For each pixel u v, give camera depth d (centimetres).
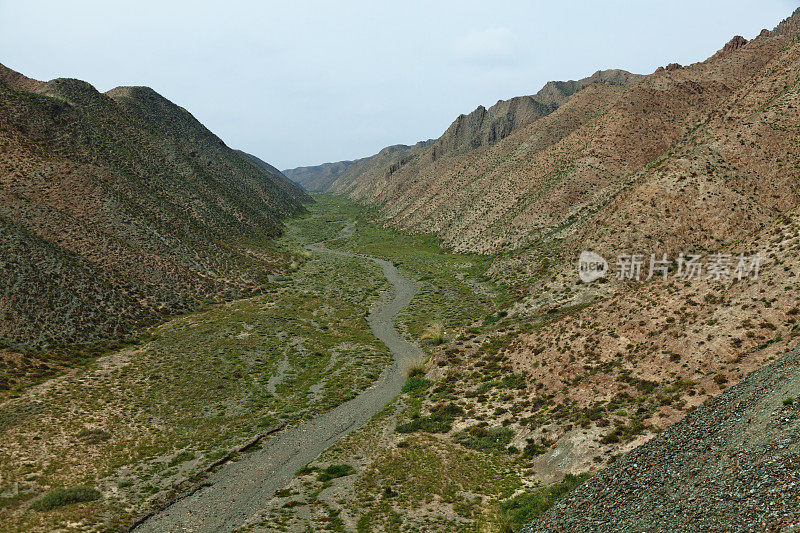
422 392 4759
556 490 2498
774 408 2134
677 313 3916
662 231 6456
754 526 1478
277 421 4238
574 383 3797
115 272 7550
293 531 2478
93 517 2658
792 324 3056
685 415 2708
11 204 7575
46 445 3481
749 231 5822
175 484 3130
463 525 2408
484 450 3350
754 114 7569
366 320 7994
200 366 5500
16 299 5591
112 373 5103
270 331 6969
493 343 5372
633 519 1902
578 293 6344
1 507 2645
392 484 2966
